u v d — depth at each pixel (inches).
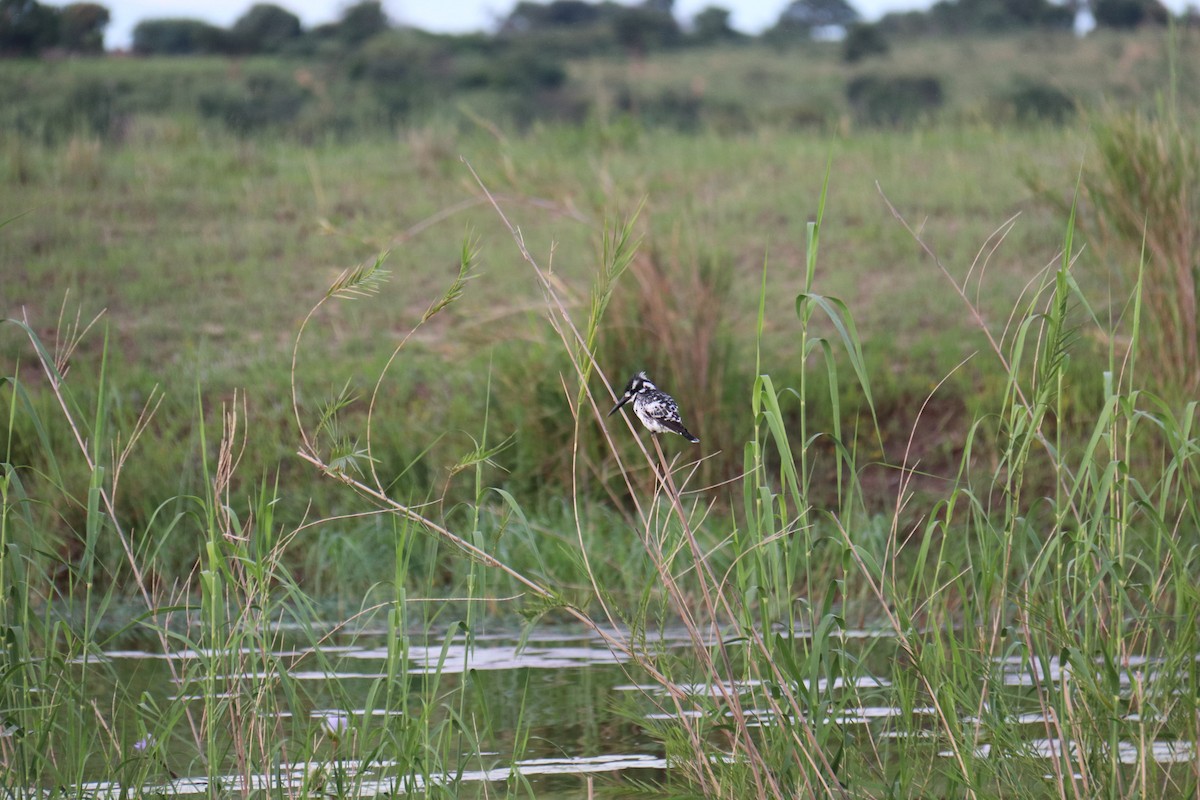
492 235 1178.6
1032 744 394.6
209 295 1053.2
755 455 356.8
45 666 370.6
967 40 3747.5
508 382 768.3
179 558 703.1
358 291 357.4
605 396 745.6
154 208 1251.2
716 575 638.5
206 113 2401.6
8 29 2886.3
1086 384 783.7
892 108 2640.3
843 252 1107.9
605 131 1448.1
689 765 372.8
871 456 786.2
